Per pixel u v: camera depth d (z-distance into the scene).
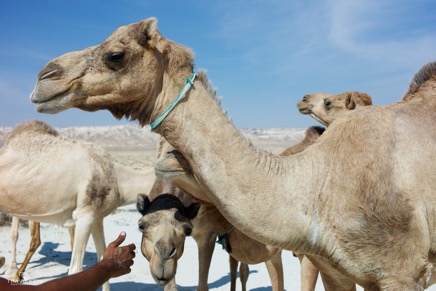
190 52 4.05
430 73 4.34
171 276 5.03
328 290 4.45
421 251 3.75
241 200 3.67
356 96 8.77
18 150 8.59
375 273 3.70
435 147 3.87
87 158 8.59
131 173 9.06
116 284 9.12
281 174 3.82
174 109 3.92
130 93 3.90
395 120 3.98
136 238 13.34
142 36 3.88
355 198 3.70
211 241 6.38
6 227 14.76
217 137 3.80
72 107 3.98
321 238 3.73
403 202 3.70
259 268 11.03
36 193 8.40
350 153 3.87
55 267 10.38
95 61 3.85
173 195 5.90
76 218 8.36
